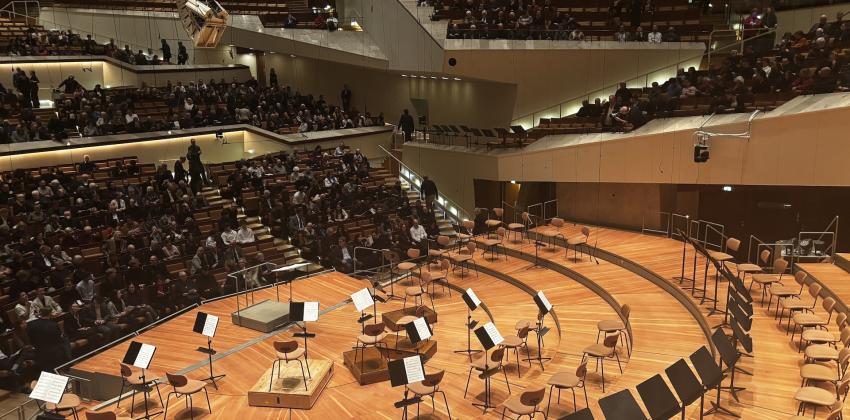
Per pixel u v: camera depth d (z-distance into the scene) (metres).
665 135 16.19
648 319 12.18
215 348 12.41
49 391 8.17
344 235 17.19
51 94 23.53
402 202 19.62
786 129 13.81
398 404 8.83
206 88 24.19
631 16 21.50
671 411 6.69
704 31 20.23
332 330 13.19
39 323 11.71
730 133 14.80
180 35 26.59
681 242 16.73
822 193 16.61
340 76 27.94
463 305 14.48
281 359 11.05
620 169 17.38
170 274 14.67
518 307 13.91
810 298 12.41
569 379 8.92
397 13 21.06
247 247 16.66
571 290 14.46
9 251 14.14
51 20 27.33
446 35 19.56
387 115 26.81
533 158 19.70
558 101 20.97
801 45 15.61
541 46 20.23
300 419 9.66
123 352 12.30
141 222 16.59
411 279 16.30
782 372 9.40
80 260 14.16
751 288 13.12
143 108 22.36
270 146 22.59
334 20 22.92
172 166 21.58
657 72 20.34
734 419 8.10
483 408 9.60
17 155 18.44
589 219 19.77
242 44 24.52
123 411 10.03
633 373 9.94
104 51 24.86
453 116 23.78
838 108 12.96
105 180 18.42
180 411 10.02
